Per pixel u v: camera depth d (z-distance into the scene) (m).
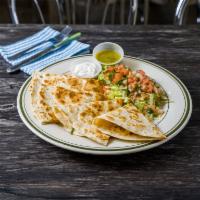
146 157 0.75
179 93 0.84
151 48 1.03
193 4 1.62
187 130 0.80
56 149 0.76
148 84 0.85
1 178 0.71
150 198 0.68
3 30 1.10
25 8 1.75
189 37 1.08
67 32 1.09
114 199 0.68
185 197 0.68
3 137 0.78
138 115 0.78
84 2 1.67
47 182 0.70
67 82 0.86
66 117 0.77
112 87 0.85
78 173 0.72
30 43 1.04
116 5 1.80
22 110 0.79
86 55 0.94
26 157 0.75
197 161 0.74
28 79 0.85
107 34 1.08
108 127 0.76
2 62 0.98
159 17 1.93
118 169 0.72
